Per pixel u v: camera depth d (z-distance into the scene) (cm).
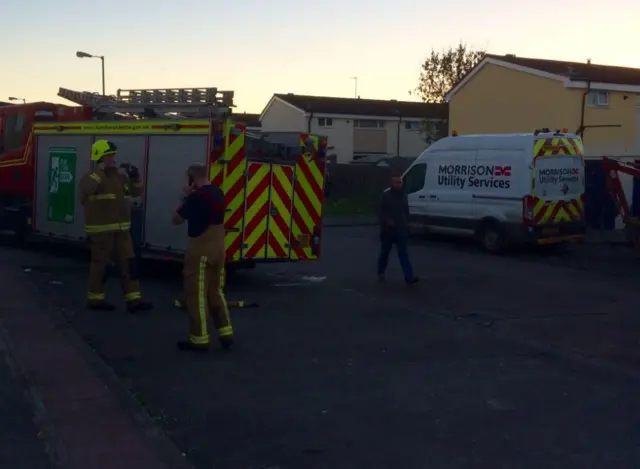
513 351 881
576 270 1550
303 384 738
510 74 3020
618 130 2912
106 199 1012
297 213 1270
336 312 1079
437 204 1944
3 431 600
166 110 1281
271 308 1098
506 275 1466
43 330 909
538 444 594
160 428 609
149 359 812
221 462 550
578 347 906
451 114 3316
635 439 608
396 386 738
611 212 2198
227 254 1184
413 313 1084
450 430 621
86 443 572
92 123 1369
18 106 1593
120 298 1129
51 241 1498
